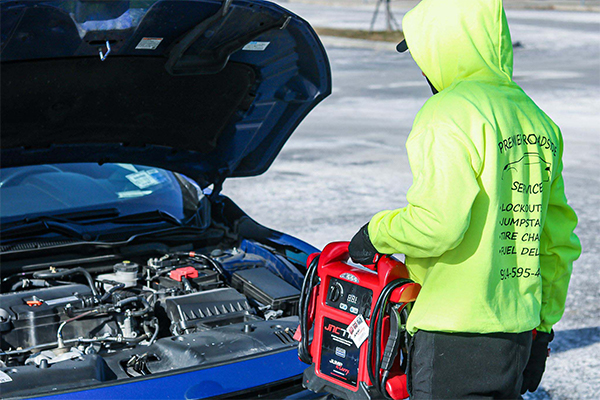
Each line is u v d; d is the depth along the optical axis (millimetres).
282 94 4172
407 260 2535
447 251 2346
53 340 3363
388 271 2471
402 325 2498
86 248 4004
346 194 8992
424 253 2293
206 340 3266
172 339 3309
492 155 2271
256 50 3828
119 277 3869
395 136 12531
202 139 4410
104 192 4363
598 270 6523
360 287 2564
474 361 2361
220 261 4219
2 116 3727
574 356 4926
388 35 27047
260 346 3227
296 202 8617
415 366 2438
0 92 3547
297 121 4328
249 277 3969
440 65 2457
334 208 8375
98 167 4480
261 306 3779
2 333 3264
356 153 11289
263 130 4410
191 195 4590
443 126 2250
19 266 3797
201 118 4258
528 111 2453
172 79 3918
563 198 2631
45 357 3141
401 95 16469
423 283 2451
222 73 3963
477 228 2299
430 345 2379
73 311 3434
